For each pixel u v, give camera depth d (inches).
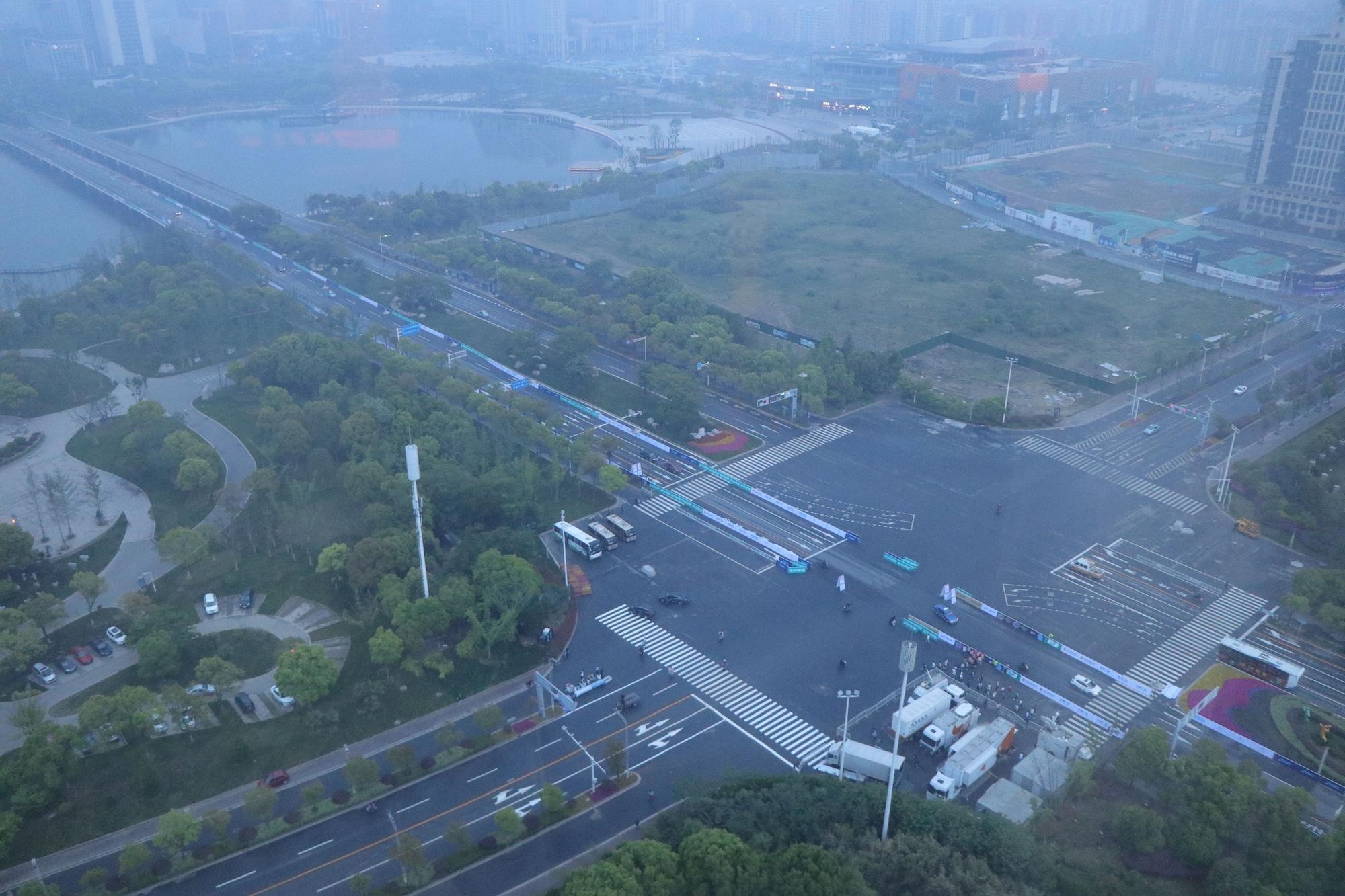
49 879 6717.5
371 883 6545.3
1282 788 6850.4
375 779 7273.6
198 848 6865.2
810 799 6747.1
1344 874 6186.0
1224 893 6136.8
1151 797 7209.6
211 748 7751.0
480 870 6712.6
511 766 7613.2
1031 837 6387.8
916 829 6481.3
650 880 5979.3
